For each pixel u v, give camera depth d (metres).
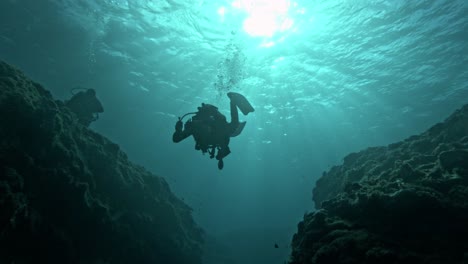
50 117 7.20
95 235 7.80
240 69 22.44
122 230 8.71
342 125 33.28
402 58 20.06
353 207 6.03
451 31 17.25
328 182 12.38
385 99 25.88
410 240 4.70
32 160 6.62
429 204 4.87
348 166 11.38
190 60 22.03
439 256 4.26
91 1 16.83
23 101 6.79
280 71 22.42
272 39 18.86
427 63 20.36
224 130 3.90
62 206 7.06
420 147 8.27
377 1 15.77
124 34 19.58
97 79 25.34
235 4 16.25
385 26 17.36
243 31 18.19
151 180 11.67
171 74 24.17
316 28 17.91
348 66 21.42
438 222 4.73
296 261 6.14
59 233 6.85
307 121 33.16
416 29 17.34
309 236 6.20
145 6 16.83
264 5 16.38
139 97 28.30
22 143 6.70
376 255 4.54
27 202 6.38
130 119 33.22
